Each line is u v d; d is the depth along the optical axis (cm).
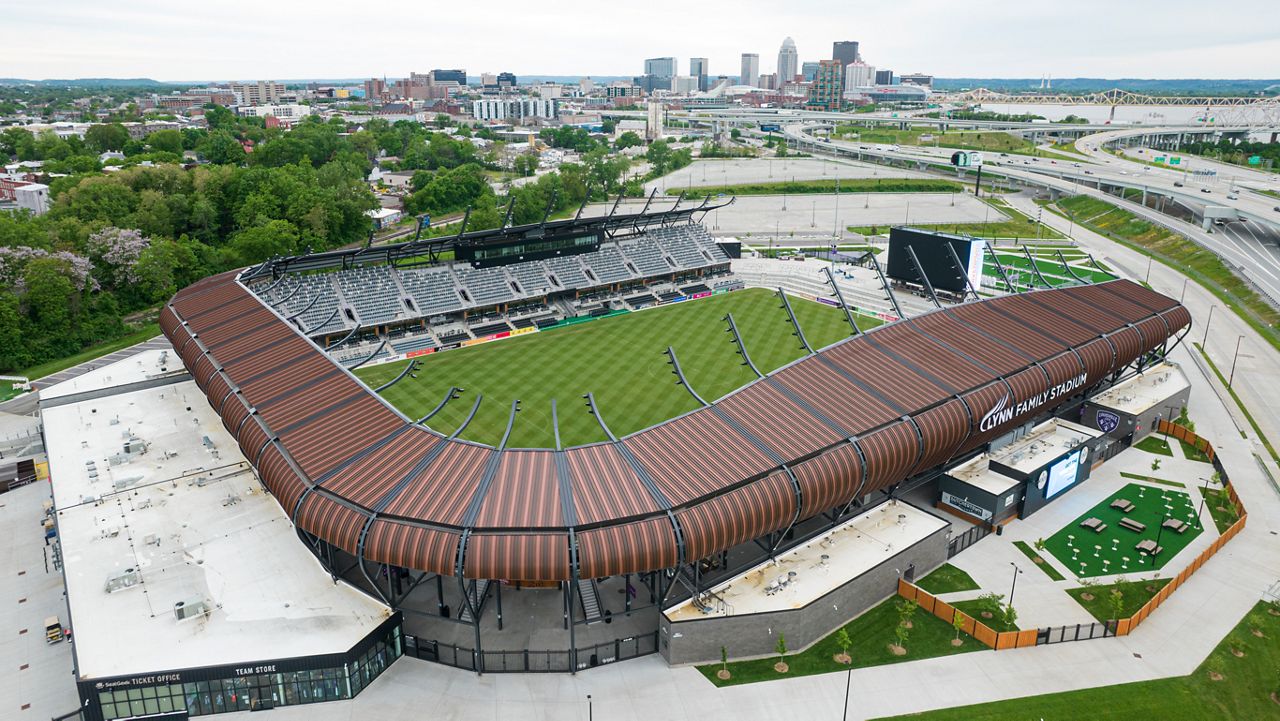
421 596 6366
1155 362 10831
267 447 6819
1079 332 9444
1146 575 6975
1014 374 8219
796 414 6994
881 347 8269
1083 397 9831
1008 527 7725
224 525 6981
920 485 8106
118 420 9125
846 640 5869
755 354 12069
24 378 11706
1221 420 10156
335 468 6322
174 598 5978
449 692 5569
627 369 11456
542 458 6284
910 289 15488
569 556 5459
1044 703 5497
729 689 5622
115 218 16825
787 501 6181
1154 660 5941
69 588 6081
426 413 9881
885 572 6562
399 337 12694
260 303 10125
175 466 8044
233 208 19100
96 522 7012
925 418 7219
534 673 5750
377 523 5712
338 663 5381
